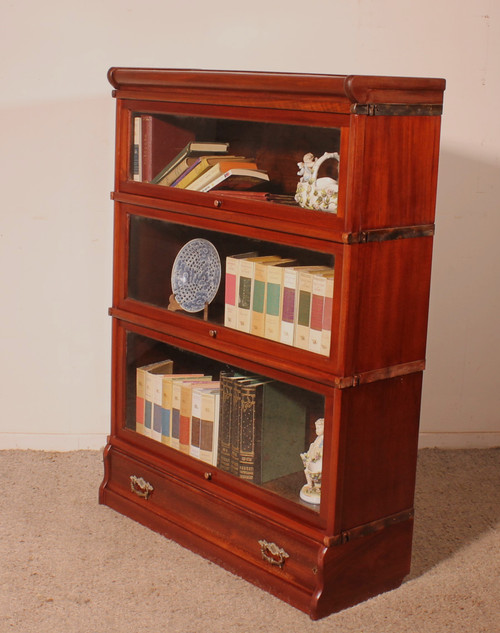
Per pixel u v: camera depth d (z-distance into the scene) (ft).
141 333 9.63
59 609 8.08
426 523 9.94
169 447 9.55
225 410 8.86
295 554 8.21
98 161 11.02
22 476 10.86
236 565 8.77
